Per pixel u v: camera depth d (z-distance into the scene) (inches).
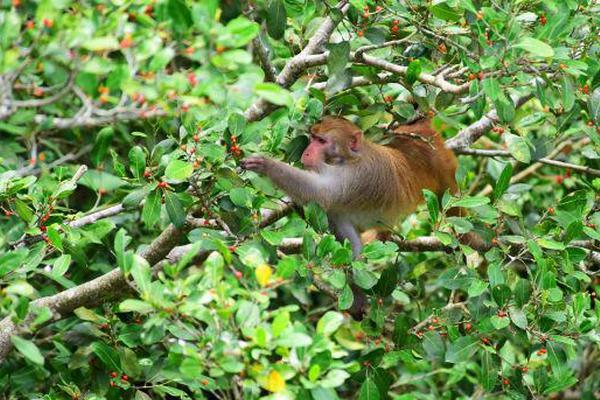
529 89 494.3
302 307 649.0
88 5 335.3
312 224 448.8
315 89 483.2
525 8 463.5
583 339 487.2
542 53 404.2
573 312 451.8
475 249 511.8
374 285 470.6
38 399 462.9
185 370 341.7
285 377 345.7
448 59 505.7
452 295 509.0
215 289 348.5
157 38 316.5
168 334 472.1
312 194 477.1
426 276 565.9
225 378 378.9
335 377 354.6
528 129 583.2
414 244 524.4
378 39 471.5
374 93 527.5
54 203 462.6
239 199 426.9
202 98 339.3
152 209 429.1
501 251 470.3
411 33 496.1
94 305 477.4
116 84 317.1
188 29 330.3
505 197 527.2
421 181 534.3
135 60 319.6
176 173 408.8
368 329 472.4
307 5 484.7
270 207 460.4
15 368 504.7
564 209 480.4
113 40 309.7
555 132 544.4
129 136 594.6
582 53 471.2
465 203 448.5
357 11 472.1
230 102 351.6
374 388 447.2
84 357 463.8
